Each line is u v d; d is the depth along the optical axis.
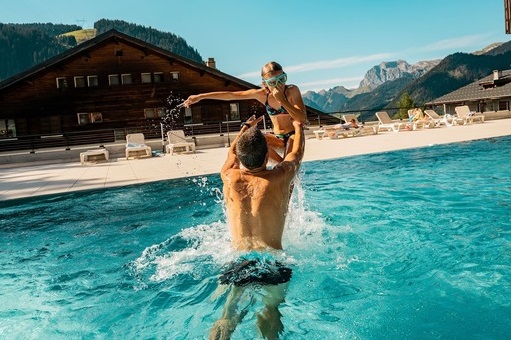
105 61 27.05
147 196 7.16
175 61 27.58
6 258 4.22
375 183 7.10
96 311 2.91
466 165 8.19
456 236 3.99
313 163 9.95
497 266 3.19
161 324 2.64
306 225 4.57
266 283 2.86
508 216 4.54
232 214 3.06
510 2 14.96
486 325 2.35
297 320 2.48
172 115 28.28
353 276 3.11
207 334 2.40
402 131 19.47
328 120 28.83
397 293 2.81
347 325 2.43
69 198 7.33
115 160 14.74
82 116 26.98
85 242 4.65
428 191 6.12
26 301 3.15
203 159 12.81
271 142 4.09
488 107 35.28
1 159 16.86
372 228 4.41
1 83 23.92
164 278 3.33
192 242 4.25
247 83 28.23
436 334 2.29
